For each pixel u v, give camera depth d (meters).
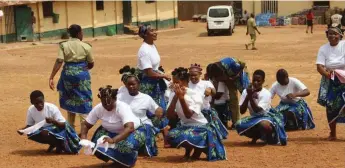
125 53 29.81
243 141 11.02
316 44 32.50
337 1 52.88
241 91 11.98
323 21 52.12
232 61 11.89
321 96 10.80
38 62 25.47
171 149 10.34
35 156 10.05
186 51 30.12
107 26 45.06
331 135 11.01
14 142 11.24
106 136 8.55
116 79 20.09
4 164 9.51
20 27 38.03
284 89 12.12
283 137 10.57
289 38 37.62
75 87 11.08
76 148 10.17
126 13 47.34
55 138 10.04
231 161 9.40
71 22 41.56
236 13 56.19
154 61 10.64
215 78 11.99
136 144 8.95
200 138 9.23
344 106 10.59
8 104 15.72
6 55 28.78
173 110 9.30
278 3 54.62
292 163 9.24
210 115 9.82
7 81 19.81
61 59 11.00
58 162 9.58
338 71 10.47
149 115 9.88
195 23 56.88
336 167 8.96
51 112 10.05
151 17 49.56
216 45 33.66
